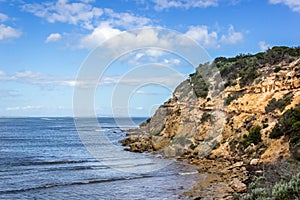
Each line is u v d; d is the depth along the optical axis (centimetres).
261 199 1340
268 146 3334
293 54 4631
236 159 3672
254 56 5616
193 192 2731
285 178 1594
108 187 3080
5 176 3725
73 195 2816
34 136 9344
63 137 9012
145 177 3450
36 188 3088
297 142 2853
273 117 3756
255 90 4403
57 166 4391
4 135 9712
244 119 4241
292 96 3747
